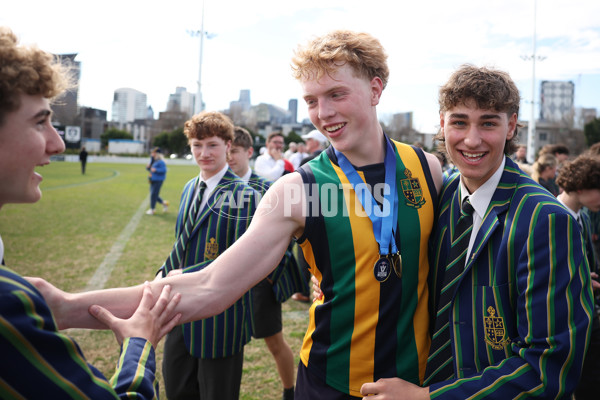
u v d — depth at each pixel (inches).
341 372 52.9
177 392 91.0
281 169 231.8
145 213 406.9
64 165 1320.1
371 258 51.9
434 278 55.6
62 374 31.1
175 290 46.8
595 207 90.3
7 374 29.1
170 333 90.9
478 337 48.6
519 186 50.0
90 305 44.3
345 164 54.7
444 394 45.4
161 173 400.8
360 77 52.0
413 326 53.6
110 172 1037.8
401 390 46.8
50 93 34.8
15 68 32.0
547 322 42.8
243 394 112.0
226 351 85.8
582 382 86.5
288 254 102.8
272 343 107.9
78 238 283.1
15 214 377.1
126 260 228.5
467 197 53.2
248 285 48.4
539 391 42.0
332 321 53.2
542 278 43.7
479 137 48.9
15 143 32.9
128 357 38.4
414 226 54.2
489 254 49.2
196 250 90.4
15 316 29.5
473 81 48.4
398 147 59.2
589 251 91.7
